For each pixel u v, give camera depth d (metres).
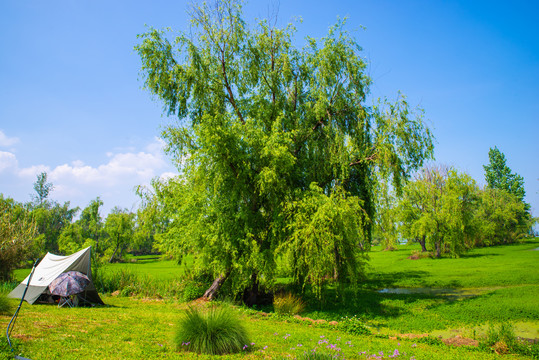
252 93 19.41
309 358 6.46
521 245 59.34
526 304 14.84
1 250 20.67
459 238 41.25
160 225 23.08
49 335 8.05
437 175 44.34
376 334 11.14
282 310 14.93
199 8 18.69
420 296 18.67
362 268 16.70
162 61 18.08
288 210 16.12
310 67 19.48
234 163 16.03
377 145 17.98
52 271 14.66
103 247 63.62
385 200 18.62
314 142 18.91
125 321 10.75
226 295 17.59
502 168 89.50
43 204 82.06
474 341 10.00
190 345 7.76
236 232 16.44
